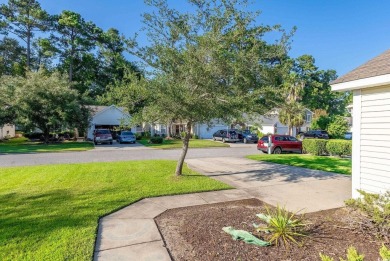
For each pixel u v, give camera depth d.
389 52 5.70
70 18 34.00
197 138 34.06
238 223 4.21
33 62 38.31
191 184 7.30
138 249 3.45
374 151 4.96
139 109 7.41
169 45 7.18
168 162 11.95
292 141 17.70
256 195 6.37
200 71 6.47
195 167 10.74
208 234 3.81
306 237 3.66
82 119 25.12
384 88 4.77
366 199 4.00
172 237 3.82
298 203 5.69
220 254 3.24
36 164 11.58
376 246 3.41
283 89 7.30
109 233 3.98
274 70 6.92
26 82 22.41
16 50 37.41
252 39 6.87
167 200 5.86
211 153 17.39
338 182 7.89
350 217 4.21
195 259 3.16
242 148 21.53
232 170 10.09
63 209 5.01
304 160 13.16
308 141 16.80
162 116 7.04
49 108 22.48
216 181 7.77
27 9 34.19
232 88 7.01
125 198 5.85
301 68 48.22
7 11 33.72
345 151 14.44
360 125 5.24
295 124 29.38
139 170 9.54
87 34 36.25
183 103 6.54
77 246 3.46
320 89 48.75
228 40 6.81
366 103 5.12
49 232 3.90
